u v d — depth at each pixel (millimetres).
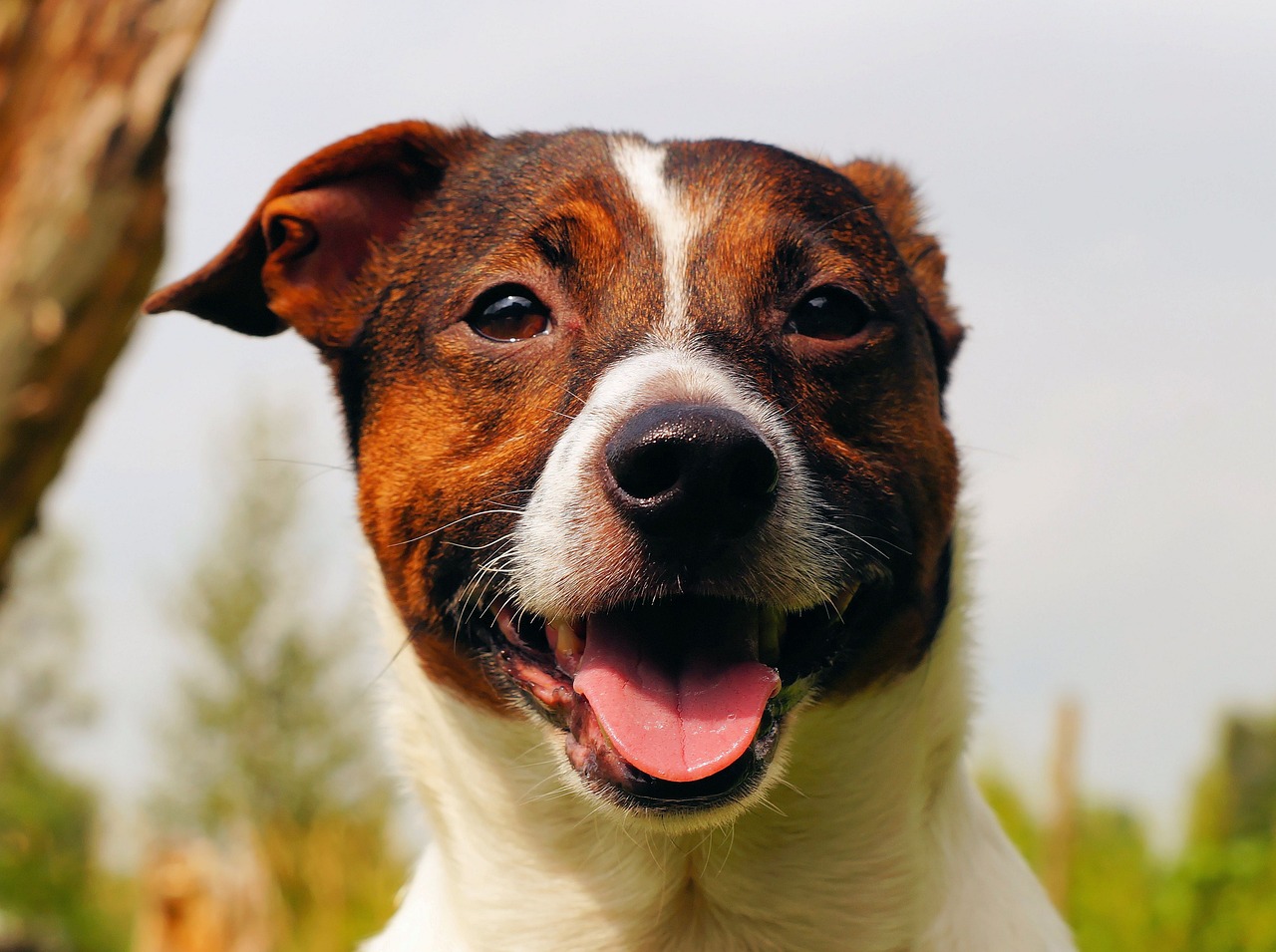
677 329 377
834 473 373
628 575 353
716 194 396
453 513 384
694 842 373
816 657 372
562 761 367
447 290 399
